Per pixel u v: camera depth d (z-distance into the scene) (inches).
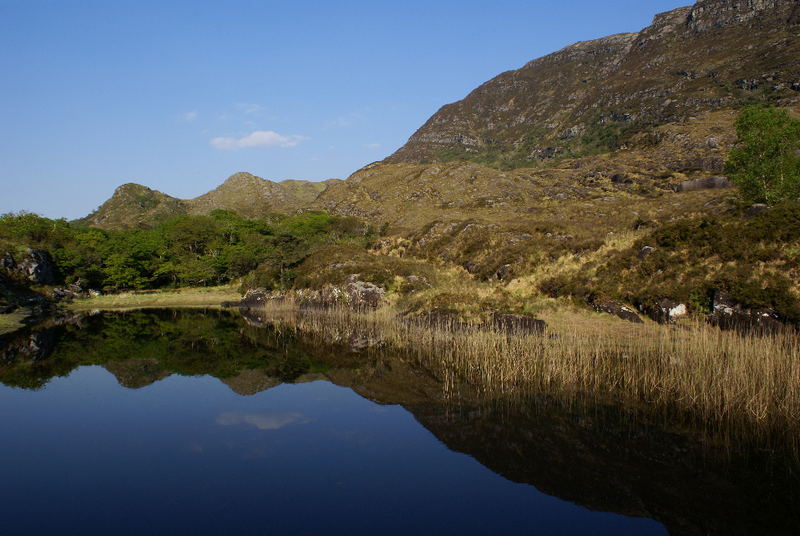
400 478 462.0
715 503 406.0
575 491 433.1
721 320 871.7
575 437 544.1
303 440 560.1
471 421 604.7
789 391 573.6
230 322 1646.2
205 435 580.7
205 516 395.5
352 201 4709.6
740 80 5531.5
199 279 2647.6
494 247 1802.4
